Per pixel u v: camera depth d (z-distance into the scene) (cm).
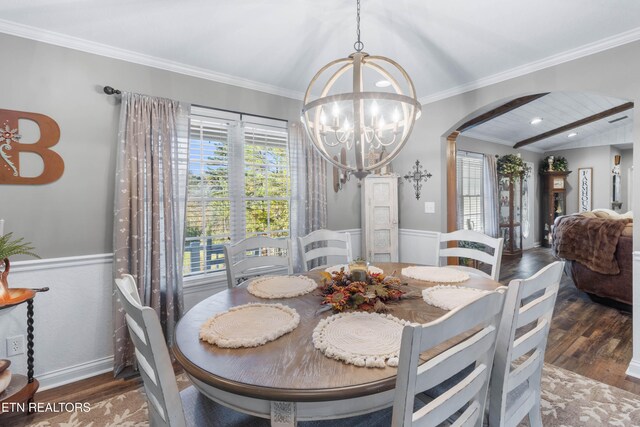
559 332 296
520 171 649
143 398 206
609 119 627
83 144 226
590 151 734
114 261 229
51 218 217
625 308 349
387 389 90
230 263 212
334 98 144
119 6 191
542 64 265
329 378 92
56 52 217
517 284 105
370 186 374
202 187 278
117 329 229
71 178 222
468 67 279
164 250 246
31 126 210
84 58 227
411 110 157
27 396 182
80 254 226
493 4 192
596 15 203
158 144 246
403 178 386
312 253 256
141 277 234
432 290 166
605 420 180
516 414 122
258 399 93
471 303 82
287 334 120
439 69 283
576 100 493
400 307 147
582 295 398
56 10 192
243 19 208
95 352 232
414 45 242
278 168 325
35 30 208
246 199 303
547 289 129
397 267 224
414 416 77
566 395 203
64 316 221
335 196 373
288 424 90
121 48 236
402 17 206
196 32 221
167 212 247
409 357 71
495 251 220
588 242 368
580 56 247
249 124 306
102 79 233
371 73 292
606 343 273
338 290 153
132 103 236
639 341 224
